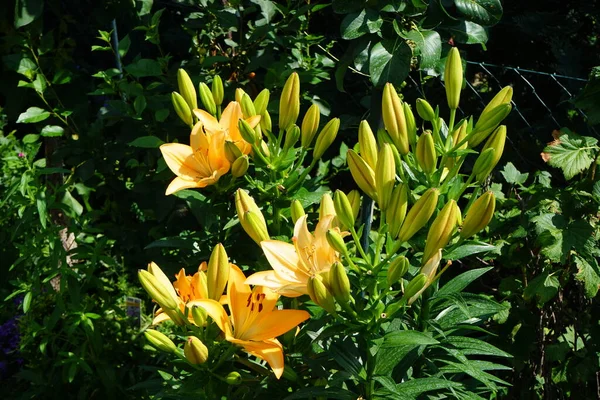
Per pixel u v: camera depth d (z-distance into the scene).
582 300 2.94
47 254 3.16
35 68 3.22
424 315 1.79
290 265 1.61
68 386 3.03
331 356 1.66
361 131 1.68
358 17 2.45
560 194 2.77
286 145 1.96
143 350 3.13
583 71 4.22
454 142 1.85
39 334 2.99
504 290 2.91
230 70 3.26
